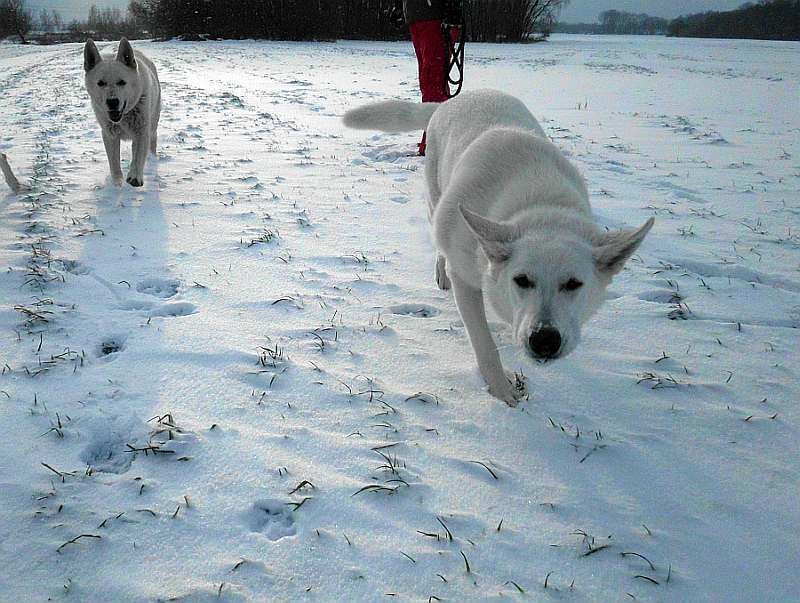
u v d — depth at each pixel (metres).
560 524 2.10
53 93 14.10
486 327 2.95
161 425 2.50
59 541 1.94
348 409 2.69
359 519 2.08
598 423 2.66
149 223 4.91
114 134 5.89
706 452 2.48
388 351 3.19
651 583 1.88
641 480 2.33
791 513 2.17
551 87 16.70
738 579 1.91
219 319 3.44
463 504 2.18
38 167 6.47
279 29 50.19
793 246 4.61
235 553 1.93
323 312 3.58
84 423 2.51
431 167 4.02
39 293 3.63
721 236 4.83
